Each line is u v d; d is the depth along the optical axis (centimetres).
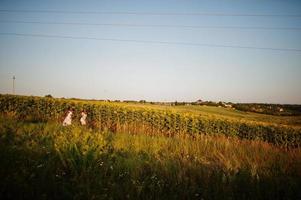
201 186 784
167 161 992
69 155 860
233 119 2955
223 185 768
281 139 2572
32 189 617
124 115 2953
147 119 2902
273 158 1298
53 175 709
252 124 2719
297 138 2531
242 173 888
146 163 973
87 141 1120
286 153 1530
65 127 1602
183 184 775
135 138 1606
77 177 741
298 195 766
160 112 2861
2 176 643
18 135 1092
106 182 736
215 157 1291
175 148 1466
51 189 645
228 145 1558
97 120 3006
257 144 1744
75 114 3102
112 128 2498
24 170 688
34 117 2900
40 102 3130
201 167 973
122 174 807
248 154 1349
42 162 804
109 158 945
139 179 801
